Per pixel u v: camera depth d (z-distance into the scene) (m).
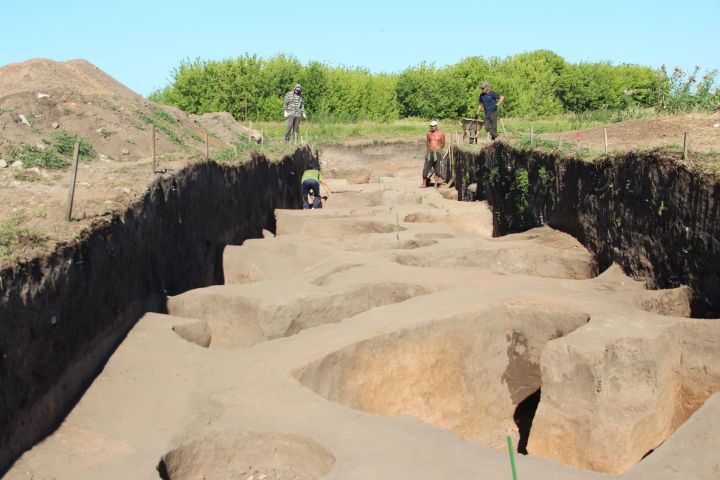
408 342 6.87
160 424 4.98
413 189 18.11
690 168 7.84
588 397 6.13
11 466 4.41
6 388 4.47
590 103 34.28
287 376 5.75
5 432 4.41
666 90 16.55
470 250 10.10
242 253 10.27
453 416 7.24
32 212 6.69
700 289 7.68
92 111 12.38
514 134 15.72
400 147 29.66
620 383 6.23
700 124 12.89
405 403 6.87
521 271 10.09
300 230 13.05
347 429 4.81
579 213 10.73
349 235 11.47
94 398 5.43
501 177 14.84
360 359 6.49
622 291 8.23
